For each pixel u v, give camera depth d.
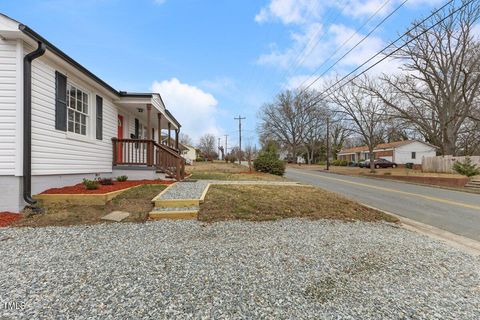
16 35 5.02
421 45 19.75
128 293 2.57
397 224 6.21
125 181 8.46
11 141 5.13
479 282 3.15
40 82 5.71
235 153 53.97
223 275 3.04
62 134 6.46
